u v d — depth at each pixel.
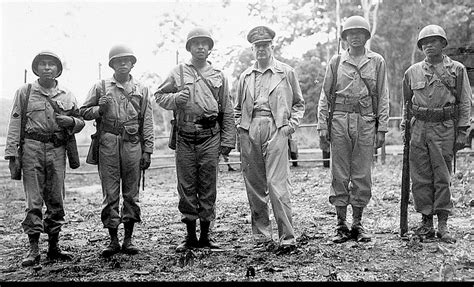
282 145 5.42
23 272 5.06
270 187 5.38
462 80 5.73
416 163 5.90
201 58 5.61
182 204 5.70
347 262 5.04
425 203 5.92
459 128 5.77
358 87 5.85
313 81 31.20
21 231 7.57
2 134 23.06
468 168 12.45
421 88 5.78
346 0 29.39
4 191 13.24
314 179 13.01
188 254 5.21
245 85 5.69
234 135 5.75
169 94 5.58
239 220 7.70
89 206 10.01
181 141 5.63
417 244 5.52
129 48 5.61
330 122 5.96
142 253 5.71
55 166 5.44
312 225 6.96
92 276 4.84
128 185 5.64
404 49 32.00
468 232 6.19
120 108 5.54
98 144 5.58
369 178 5.92
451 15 23.25
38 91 5.41
